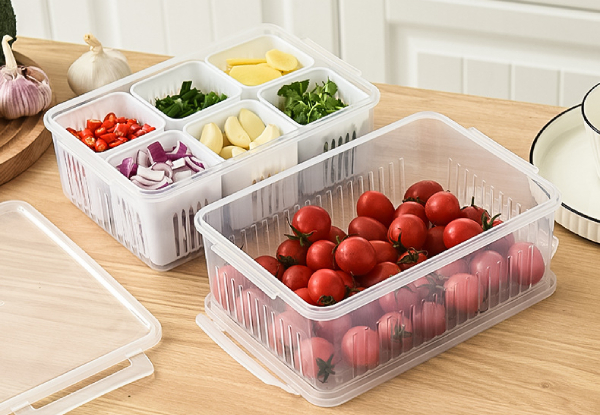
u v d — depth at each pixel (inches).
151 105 49.7
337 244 39.9
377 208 43.7
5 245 46.4
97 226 48.5
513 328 41.0
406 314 38.0
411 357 39.4
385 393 38.3
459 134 45.6
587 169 47.7
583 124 50.5
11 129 53.0
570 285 43.1
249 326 40.7
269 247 45.1
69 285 43.8
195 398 38.4
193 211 44.5
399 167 47.7
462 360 39.6
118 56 56.7
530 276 41.5
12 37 57.1
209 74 52.9
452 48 82.6
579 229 44.7
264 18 87.4
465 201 47.4
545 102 82.7
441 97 56.1
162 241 44.1
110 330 41.2
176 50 92.4
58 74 59.7
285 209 44.7
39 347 40.4
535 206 41.9
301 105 50.2
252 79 52.3
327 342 36.4
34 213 48.4
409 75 86.4
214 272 41.3
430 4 80.0
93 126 48.8
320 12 84.6
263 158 45.9
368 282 39.4
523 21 77.7
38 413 37.7
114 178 43.8
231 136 48.3
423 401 37.8
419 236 41.0
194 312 42.9
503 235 39.1
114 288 43.3
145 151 46.5
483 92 84.5
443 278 38.4
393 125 46.0
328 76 52.3
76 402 38.3
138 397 38.6
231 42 54.9
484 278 39.7
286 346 38.5
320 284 37.3
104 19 91.9
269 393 38.5
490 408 37.3
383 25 83.2
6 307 42.6
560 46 78.3
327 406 37.8
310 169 44.4
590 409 37.1
